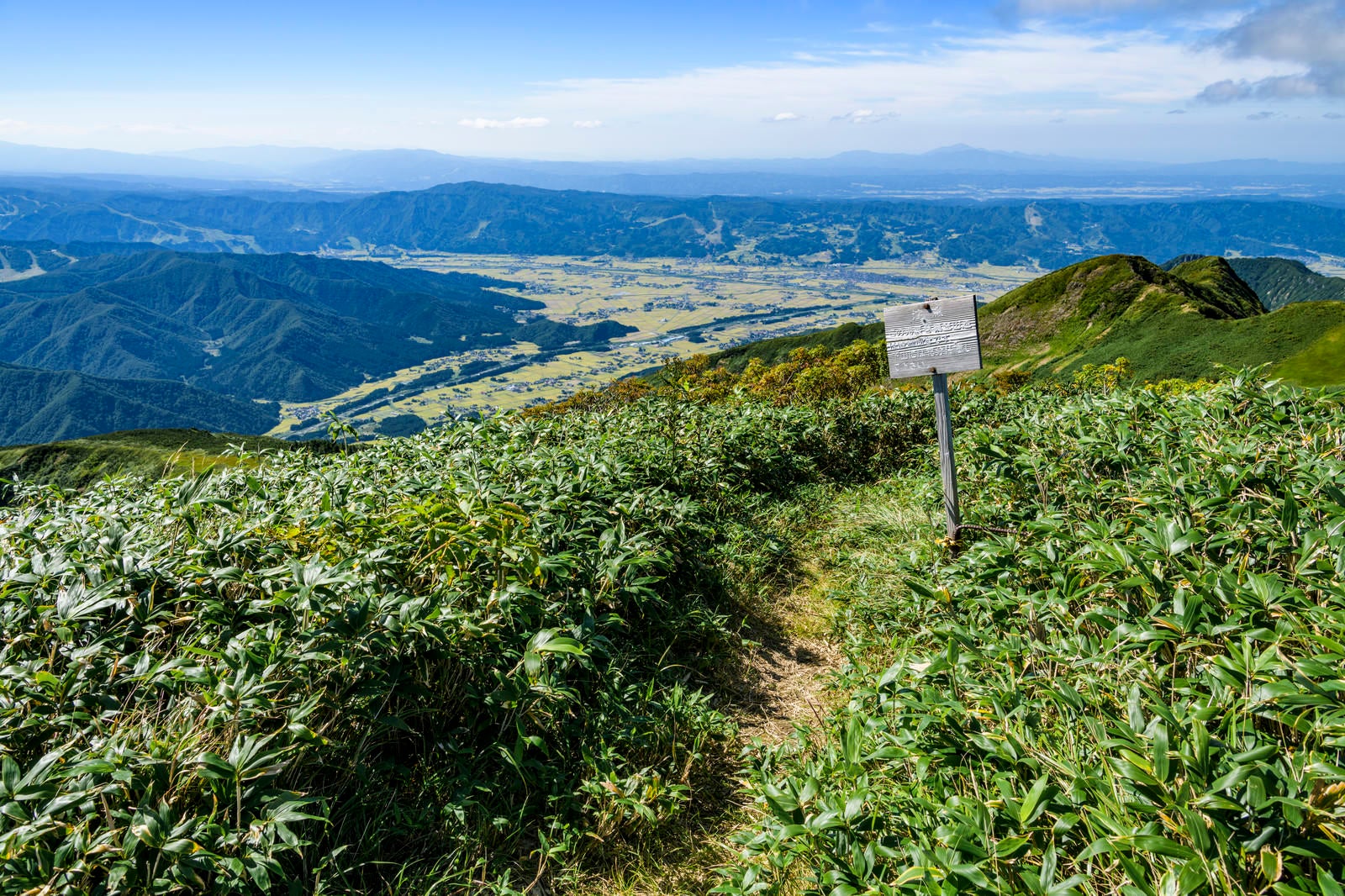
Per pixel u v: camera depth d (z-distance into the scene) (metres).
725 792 3.74
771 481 8.98
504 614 3.73
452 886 2.97
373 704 3.31
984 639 3.50
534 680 3.52
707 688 4.75
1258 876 2.01
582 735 3.76
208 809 2.66
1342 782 2.04
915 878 2.28
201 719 2.81
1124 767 2.14
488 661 3.65
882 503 8.06
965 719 2.97
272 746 2.84
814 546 7.31
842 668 4.68
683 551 5.95
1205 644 2.74
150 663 3.07
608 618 4.29
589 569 4.59
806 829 2.55
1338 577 2.88
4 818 2.28
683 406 9.82
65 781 2.45
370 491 5.36
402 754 3.54
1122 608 3.31
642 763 3.79
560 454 6.68
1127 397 6.30
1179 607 2.82
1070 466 5.47
